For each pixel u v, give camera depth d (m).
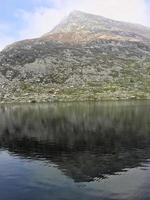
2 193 41.88
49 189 42.78
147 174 48.47
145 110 144.00
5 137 88.88
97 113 138.12
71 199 39.09
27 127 105.94
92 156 61.81
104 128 97.00
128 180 45.69
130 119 113.81
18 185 44.81
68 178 47.44
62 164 56.25
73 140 80.44
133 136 81.94
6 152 68.69
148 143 72.81
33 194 41.16
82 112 145.62
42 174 50.00
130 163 55.38
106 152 65.12
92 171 50.84
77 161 58.00
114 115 127.62
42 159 60.69
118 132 88.88
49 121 118.19
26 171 52.09
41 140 82.38
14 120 126.06
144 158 58.75
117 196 39.69
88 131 93.00
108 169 51.88
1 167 55.22
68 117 127.38
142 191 41.16
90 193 40.91
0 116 143.88
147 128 93.38
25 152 68.12
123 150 66.31
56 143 77.38
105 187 43.00
